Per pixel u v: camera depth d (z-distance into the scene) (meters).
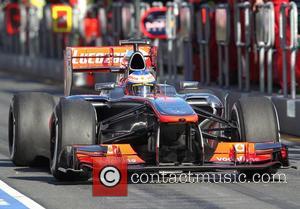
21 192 37.88
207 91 45.81
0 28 136.50
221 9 69.81
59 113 38.94
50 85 102.19
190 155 38.28
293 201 35.59
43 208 34.50
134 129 40.84
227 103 46.03
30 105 43.81
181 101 39.09
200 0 81.44
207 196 36.62
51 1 115.50
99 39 94.19
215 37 75.12
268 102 40.34
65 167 37.91
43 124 43.69
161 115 37.38
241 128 39.75
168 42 79.06
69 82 46.22
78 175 40.00
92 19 96.25
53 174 40.16
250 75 72.94
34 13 118.56
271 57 64.31
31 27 119.06
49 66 113.25
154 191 37.69
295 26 59.47
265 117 39.75
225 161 38.50
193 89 45.59
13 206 35.06
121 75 44.53
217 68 76.06
